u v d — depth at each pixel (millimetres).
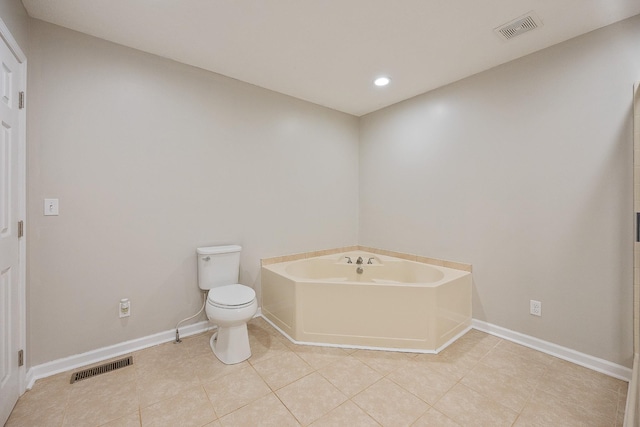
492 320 2467
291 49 2170
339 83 2738
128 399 1647
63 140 1896
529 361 2041
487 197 2480
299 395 1683
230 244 2654
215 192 2555
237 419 1500
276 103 2928
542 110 2164
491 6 1699
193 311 2457
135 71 2160
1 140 1406
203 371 1920
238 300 2025
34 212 1805
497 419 1500
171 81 2316
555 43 2082
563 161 2072
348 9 1732
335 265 3197
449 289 2303
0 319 1406
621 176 1845
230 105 2627
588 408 1576
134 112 2158
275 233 2965
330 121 3395
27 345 1758
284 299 2465
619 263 1856
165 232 2307
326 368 1956
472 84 2572
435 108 2859
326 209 3387
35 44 1805
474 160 2562
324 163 3348
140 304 2207
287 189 3041
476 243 2561
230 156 2637
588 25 1877
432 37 2014
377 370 1932
